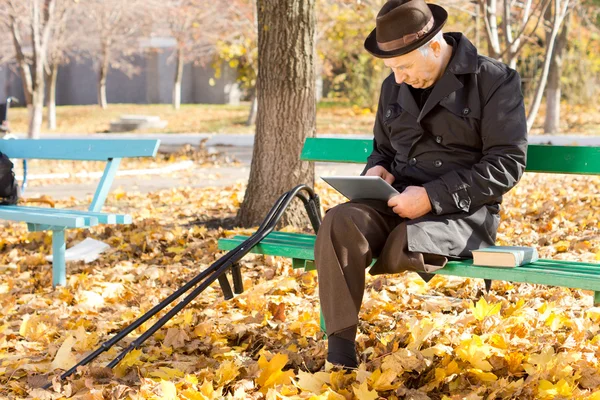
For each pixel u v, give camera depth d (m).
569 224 6.17
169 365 3.35
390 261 3.02
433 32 3.06
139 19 27.94
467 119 3.18
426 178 3.31
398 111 3.38
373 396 2.78
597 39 23.00
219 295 4.62
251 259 5.47
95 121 28.23
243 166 14.78
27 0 17.67
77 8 25.25
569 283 2.82
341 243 2.98
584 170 3.39
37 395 3.02
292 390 2.93
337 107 27.52
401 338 3.47
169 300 3.30
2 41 27.28
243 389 2.94
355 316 2.94
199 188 10.57
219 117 27.00
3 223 7.72
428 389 2.94
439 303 4.12
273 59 6.32
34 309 4.54
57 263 5.11
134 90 36.28
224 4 22.56
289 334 3.74
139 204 8.87
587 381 2.94
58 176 12.62
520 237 5.76
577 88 23.52
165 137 19.91
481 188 3.07
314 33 6.38
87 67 36.66
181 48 28.30
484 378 2.95
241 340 3.73
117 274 5.36
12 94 35.78
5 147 6.52
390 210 3.19
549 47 10.49
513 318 3.61
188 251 6.00
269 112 6.42
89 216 4.89
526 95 22.66
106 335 3.92
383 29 3.07
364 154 4.11
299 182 6.44
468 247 3.11
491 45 10.36
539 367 2.96
